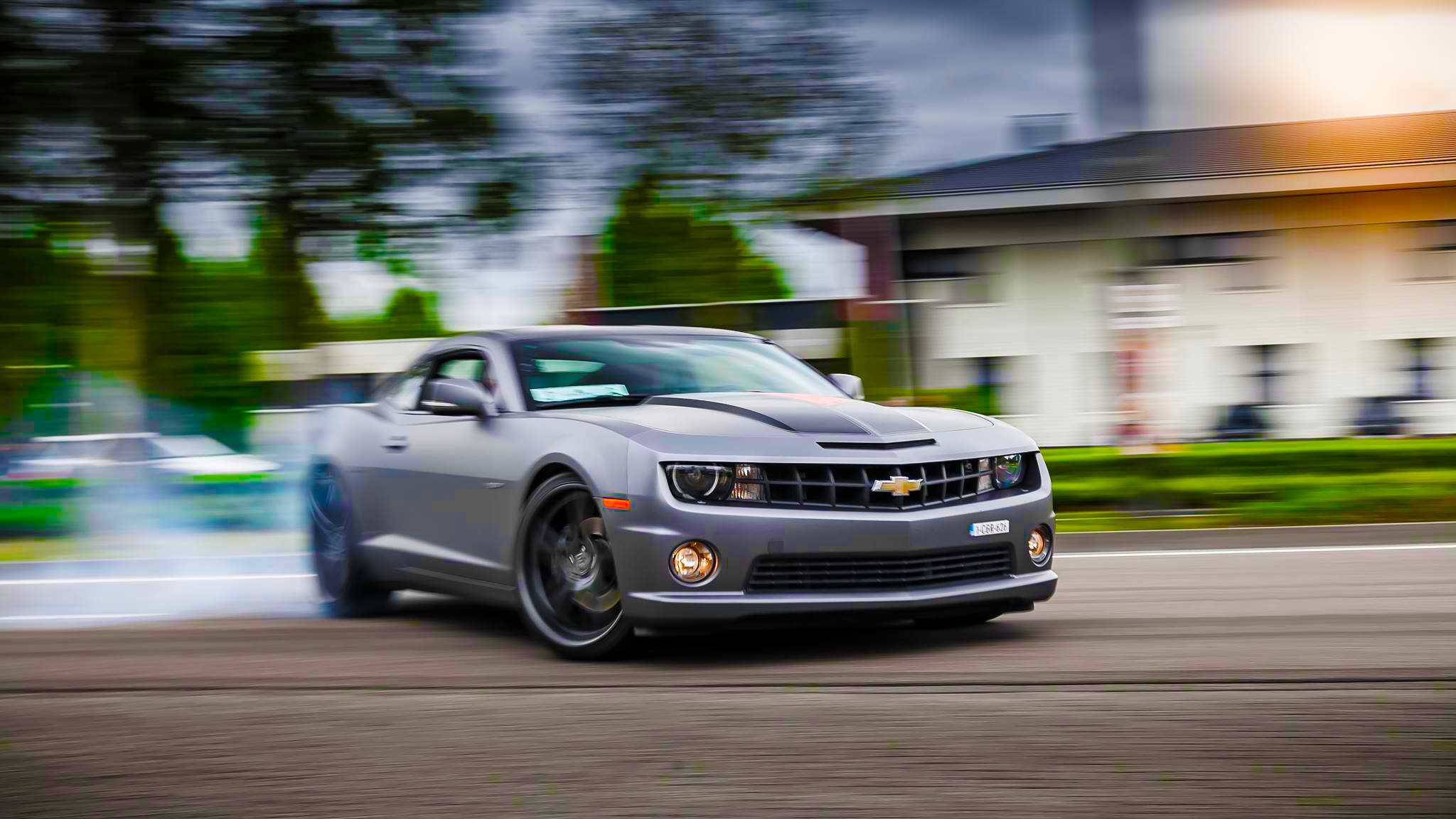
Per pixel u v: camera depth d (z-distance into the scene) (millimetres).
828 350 19562
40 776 2873
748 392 4898
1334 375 27000
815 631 4691
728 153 16391
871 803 2541
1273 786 2578
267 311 14922
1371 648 4062
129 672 4176
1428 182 25297
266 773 2859
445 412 4855
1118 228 10945
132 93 13797
